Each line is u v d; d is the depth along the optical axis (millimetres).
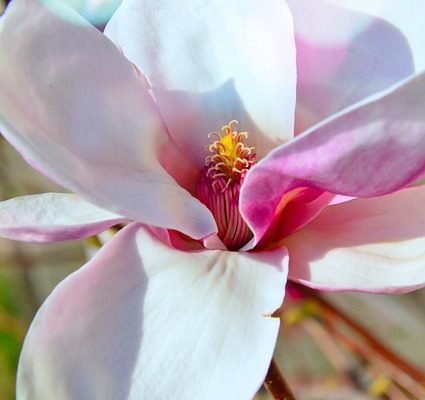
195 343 218
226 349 216
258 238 238
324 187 220
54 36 232
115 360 217
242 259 236
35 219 243
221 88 259
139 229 235
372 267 233
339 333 361
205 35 260
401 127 200
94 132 235
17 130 213
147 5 262
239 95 259
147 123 250
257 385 208
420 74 191
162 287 226
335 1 250
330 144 203
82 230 227
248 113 259
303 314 358
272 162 212
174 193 240
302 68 254
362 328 358
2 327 505
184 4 261
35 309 514
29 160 213
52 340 215
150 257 231
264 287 225
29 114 223
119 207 221
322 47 252
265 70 255
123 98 246
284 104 253
